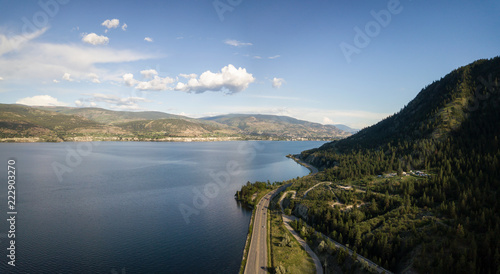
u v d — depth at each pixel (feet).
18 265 377.91
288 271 350.43
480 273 286.46
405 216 424.46
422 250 327.06
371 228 431.43
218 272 373.20
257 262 383.65
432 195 466.70
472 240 312.91
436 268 301.02
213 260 406.00
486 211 364.99
